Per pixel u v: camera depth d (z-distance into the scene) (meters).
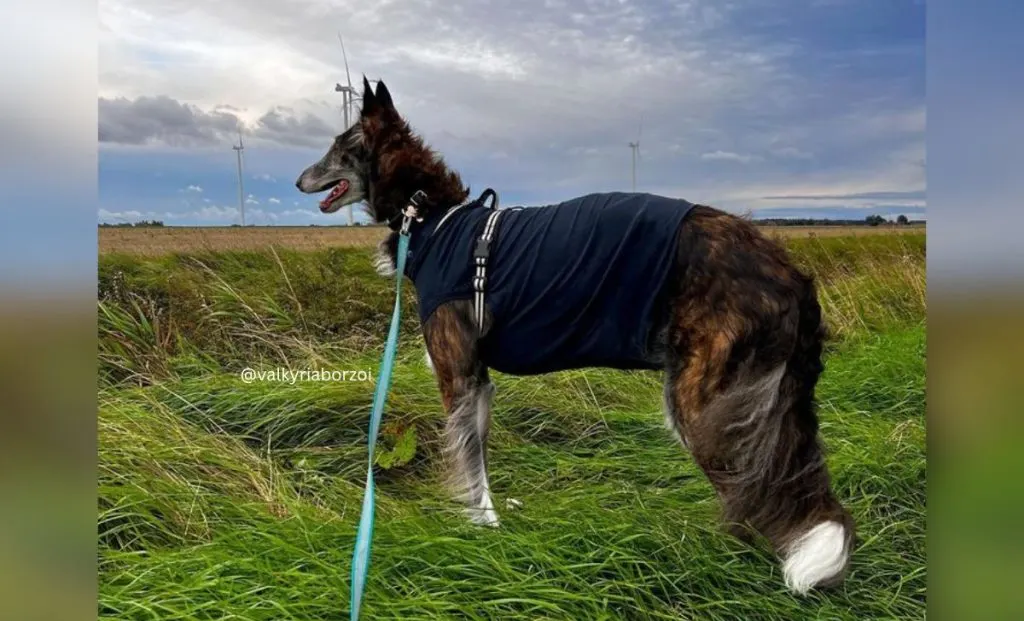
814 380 1.46
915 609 1.49
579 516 1.61
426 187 1.69
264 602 1.36
